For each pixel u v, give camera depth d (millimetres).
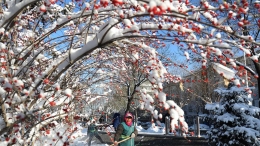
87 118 5281
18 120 2689
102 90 6047
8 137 2957
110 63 4875
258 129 7914
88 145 8117
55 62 2869
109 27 2420
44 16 4086
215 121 8555
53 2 2512
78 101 4324
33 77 3137
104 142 11836
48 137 4293
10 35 3504
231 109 8312
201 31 2432
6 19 2469
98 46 2510
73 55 2609
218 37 2443
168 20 2680
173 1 2430
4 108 2814
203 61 2885
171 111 2541
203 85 12883
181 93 20250
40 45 3695
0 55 2766
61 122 4531
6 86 2521
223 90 8367
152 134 15797
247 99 8203
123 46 2959
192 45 2916
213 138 8594
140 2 2254
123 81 5734
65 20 2857
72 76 4367
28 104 3258
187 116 28234
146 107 2986
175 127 2488
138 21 3436
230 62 2738
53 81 2836
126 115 5609
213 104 8508
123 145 5566
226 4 2094
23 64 3430
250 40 2123
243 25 2350
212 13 2816
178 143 12367
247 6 2074
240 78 3094
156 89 2826
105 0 2137
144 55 3357
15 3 2641
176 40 2439
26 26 4496
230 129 7969
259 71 11906
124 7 2729
